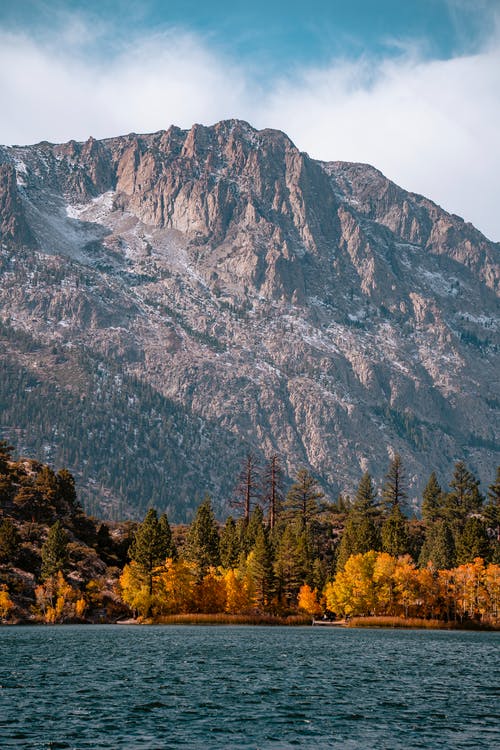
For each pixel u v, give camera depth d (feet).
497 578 558.56
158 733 168.66
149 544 576.20
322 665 290.35
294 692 222.69
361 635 457.68
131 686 228.43
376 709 199.00
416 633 486.79
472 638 446.19
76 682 234.79
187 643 374.63
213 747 158.30
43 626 518.37
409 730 175.01
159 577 568.00
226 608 577.02
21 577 577.43
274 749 157.38
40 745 158.20
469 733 172.96
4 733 166.91
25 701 201.36
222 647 355.77
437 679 256.93
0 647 342.44
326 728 175.73
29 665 275.18
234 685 233.96
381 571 562.25
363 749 158.51
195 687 228.43
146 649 339.77
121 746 157.89
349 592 568.00
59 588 562.66
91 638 399.44
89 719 181.06
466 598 558.56
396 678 257.34
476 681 253.24
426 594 563.07
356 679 252.83
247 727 175.11
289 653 333.42
